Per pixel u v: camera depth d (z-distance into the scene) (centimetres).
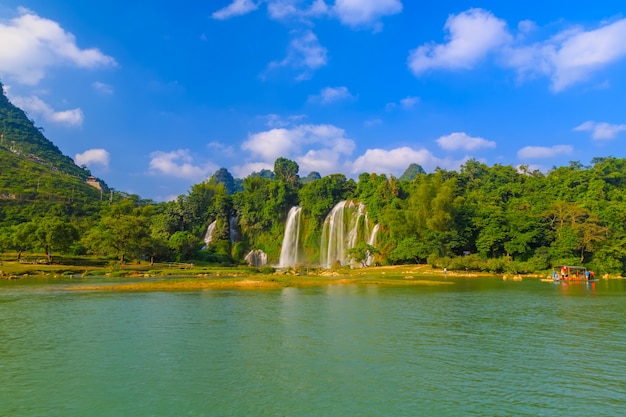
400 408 1858
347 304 4888
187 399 1959
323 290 6512
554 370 2367
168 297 5559
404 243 11544
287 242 15612
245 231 16462
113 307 4650
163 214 16738
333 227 15038
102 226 13588
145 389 2084
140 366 2441
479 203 12912
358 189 15138
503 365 2455
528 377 2253
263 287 6950
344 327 3509
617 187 14625
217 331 3353
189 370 2369
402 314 4172
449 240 10969
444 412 1814
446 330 3400
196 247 14438
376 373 2311
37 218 15800
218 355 2659
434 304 4891
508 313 4234
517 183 15388
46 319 3884
